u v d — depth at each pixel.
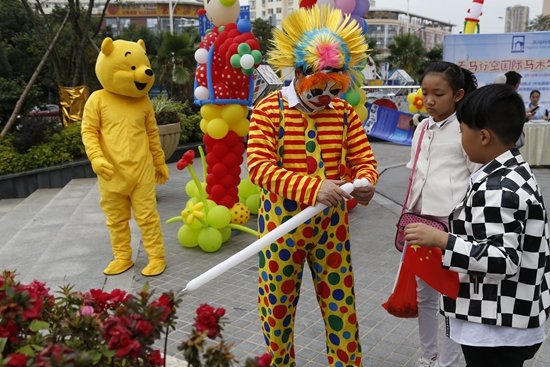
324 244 2.30
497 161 1.75
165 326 1.63
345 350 2.38
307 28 2.18
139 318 1.52
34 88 11.65
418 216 2.27
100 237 5.33
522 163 1.73
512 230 1.64
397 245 2.46
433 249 1.93
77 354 1.33
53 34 12.94
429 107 2.56
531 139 9.50
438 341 3.07
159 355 1.57
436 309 2.67
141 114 4.27
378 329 3.31
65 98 10.90
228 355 1.46
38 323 1.58
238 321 3.43
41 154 9.01
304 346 3.11
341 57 2.08
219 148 5.17
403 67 41.25
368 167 2.31
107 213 4.28
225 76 4.88
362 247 5.06
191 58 19.56
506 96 1.71
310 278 4.20
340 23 2.21
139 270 4.42
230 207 5.32
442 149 2.57
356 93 5.29
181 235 5.01
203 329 1.53
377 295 3.86
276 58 2.20
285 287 2.30
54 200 7.46
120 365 1.52
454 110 2.56
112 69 4.09
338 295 2.34
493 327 1.77
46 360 1.30
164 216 6.43
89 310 1.65
